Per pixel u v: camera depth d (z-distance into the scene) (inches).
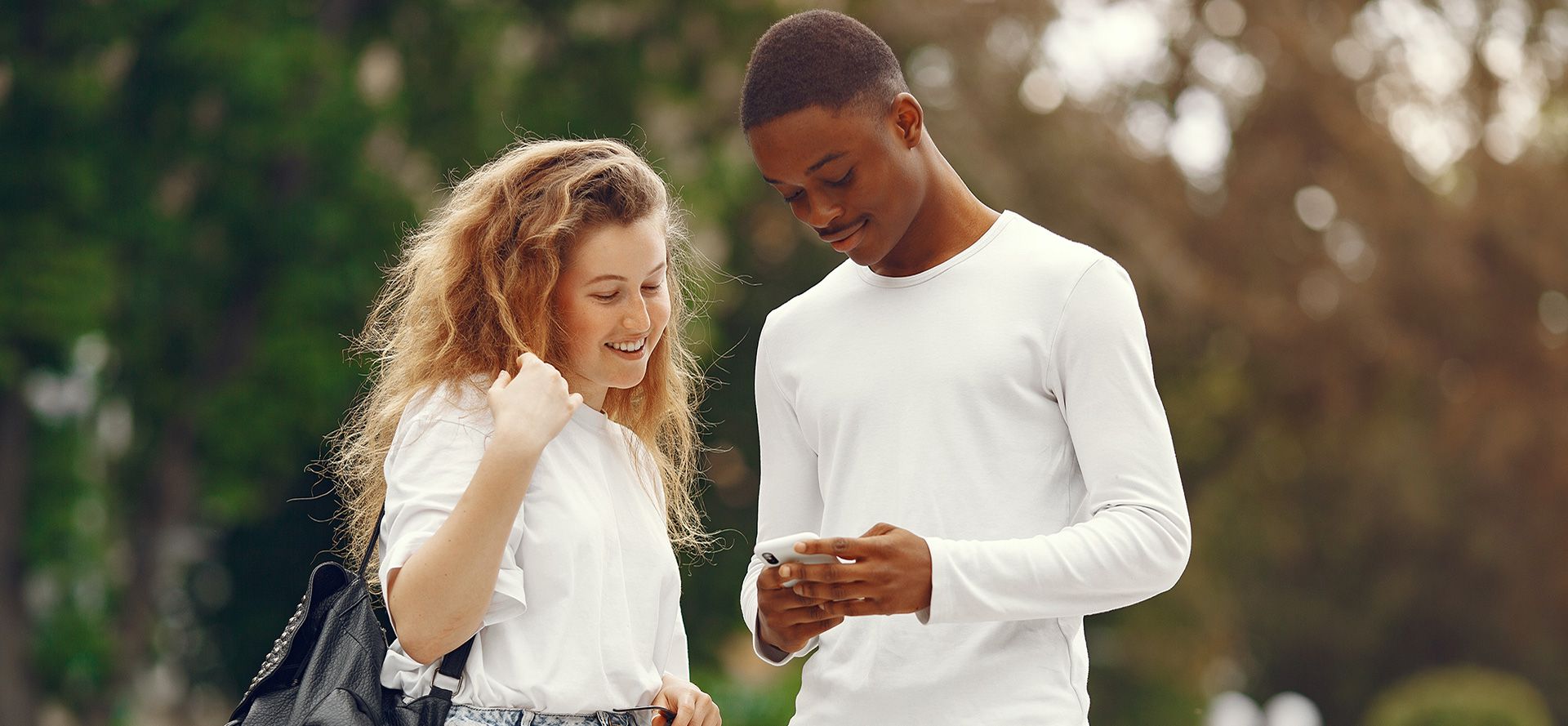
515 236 105.4
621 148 110.3
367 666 97.9
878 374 112.9
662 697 109.7
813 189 107.0
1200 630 705.6
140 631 418.3
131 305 396.2
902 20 495.2
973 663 107.3
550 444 105.6
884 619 110.4
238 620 477.4
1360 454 677.3
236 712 97.7
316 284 394.9
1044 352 107.6
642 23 462.9
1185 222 582.9
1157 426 105.3
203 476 409.1
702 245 514.3
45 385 414.0
